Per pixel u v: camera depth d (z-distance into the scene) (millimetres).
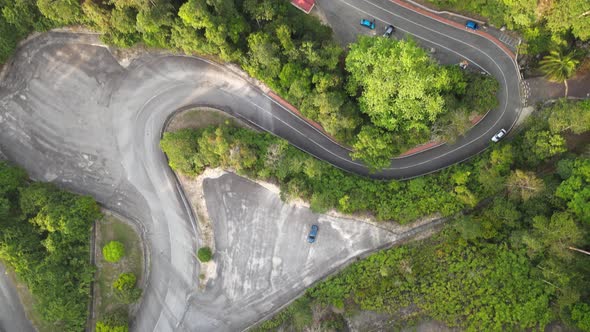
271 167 71688
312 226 73062
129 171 75812
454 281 68375
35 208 71188
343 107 70438
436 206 72938
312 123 76062
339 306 69750
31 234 71250
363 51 68438
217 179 74375
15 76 76562
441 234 71250
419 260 70188
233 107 76188
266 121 76375
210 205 74500
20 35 74688
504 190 70688
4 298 72750
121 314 72375
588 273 63219
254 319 72875
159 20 66250
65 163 76312
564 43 69438
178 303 74000
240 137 73250
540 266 65438
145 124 75938
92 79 76500
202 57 75625
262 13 71250
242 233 73938
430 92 67812
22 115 76750
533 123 71562
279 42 70500
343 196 73312
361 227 72938
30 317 72562
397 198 73750
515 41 75375
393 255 70625
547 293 64875
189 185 74750
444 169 75250
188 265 74312
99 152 76125
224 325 73188
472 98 72062
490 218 69250
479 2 72250
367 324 68875
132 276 72750
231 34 69562
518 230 67750
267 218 73750
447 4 75688
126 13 66875
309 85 70625
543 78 74500
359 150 71875
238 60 74250
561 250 62094
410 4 77375
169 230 74812
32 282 69938
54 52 76438
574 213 63438
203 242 74250
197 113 76000
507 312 65750
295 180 71688
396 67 65688
